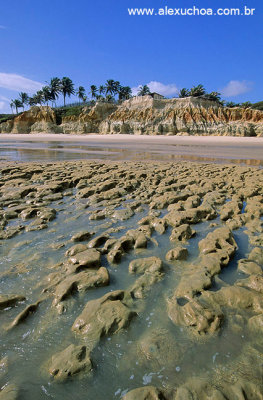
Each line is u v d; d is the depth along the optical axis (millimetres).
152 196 9641
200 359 2709
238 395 2279
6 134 76500
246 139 52156
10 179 12562
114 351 2826
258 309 3424
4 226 6680
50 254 5129
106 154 26688
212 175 13094
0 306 3521
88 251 4867
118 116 73938
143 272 4457
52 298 3748
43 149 32938
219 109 67750
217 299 3600
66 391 2408
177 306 3477
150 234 6051
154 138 57906
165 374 2543
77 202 8930
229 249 5008
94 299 3771
